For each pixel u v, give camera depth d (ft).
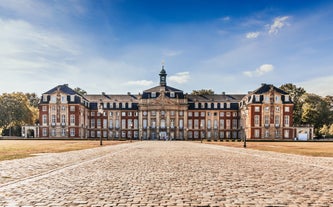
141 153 93.91
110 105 365.40
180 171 48.19
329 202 27.22
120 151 103.65
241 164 59.77
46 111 318.65
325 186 35.01
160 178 40.75
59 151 97.76
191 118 363.35
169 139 351.87
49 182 37.40
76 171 47.85
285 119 309.22
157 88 367.25
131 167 53.72
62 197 29.07
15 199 28.19
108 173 45.65
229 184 36.22
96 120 364.17
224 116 361.71
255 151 106.73
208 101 365.20
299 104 362.94
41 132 316.81
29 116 332.80
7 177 41.06
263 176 42.80
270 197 29.19
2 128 323.37
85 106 345.51
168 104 356.59
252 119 307.99
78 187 34.17
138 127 361.51
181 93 362.94
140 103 359.05
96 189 33.01
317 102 353.72
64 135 317.22
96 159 70.08
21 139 255.29
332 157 78.48
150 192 31.48
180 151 106.63
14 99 317.42
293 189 33.14
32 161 62.59
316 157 78.48
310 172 47.50
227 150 113.91
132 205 26.17
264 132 306.76
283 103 308.60
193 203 26.89
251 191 32.04
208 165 57.62
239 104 356.18
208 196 29.63
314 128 347.56
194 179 39.96
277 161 66.59
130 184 36.14
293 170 49.93
